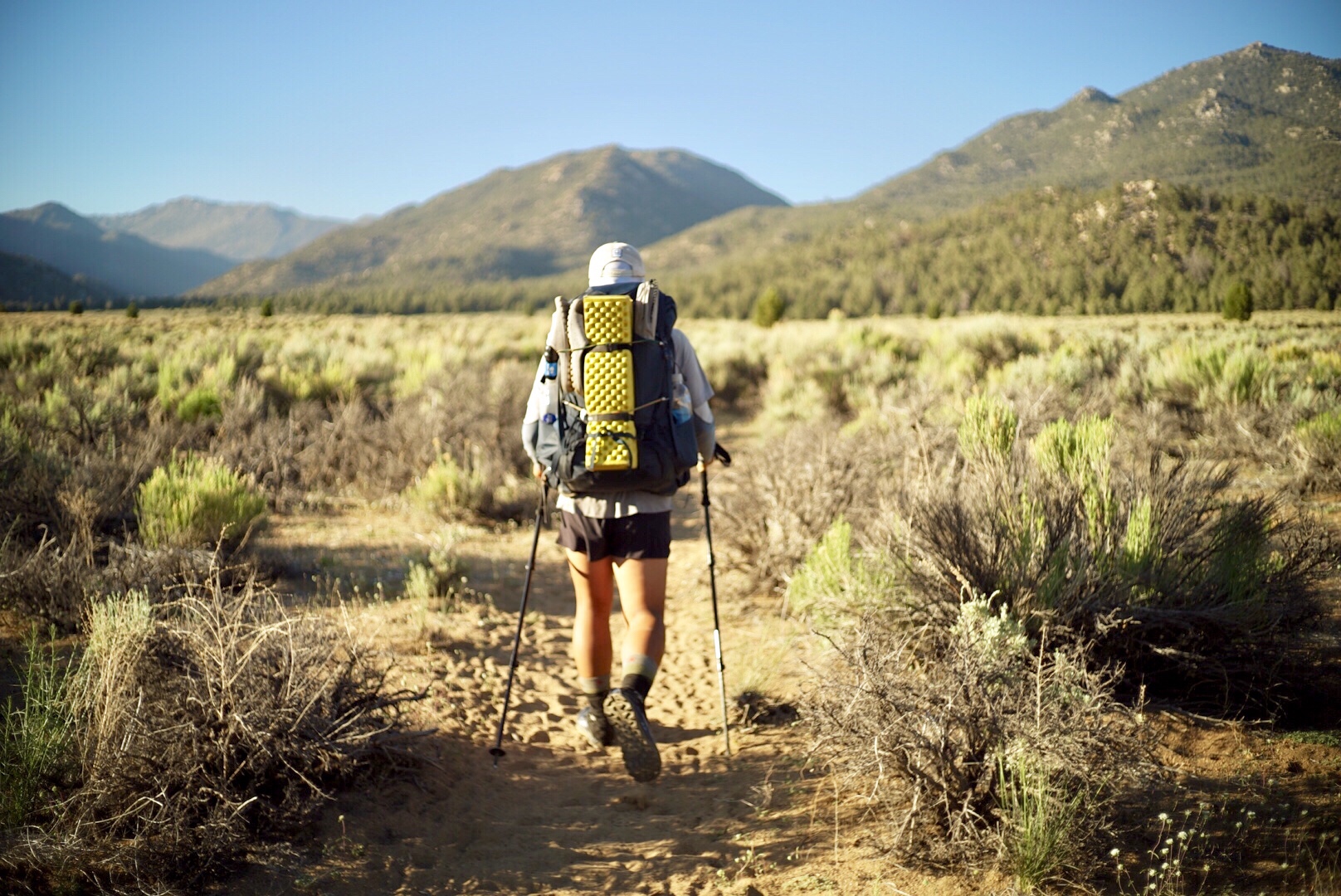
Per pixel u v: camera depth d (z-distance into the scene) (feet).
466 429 36.70
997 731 9.23
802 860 9.61
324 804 10.76
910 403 29.50
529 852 10.23
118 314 325.01
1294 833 8.85
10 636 15.02
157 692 10.69
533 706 15.21
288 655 11.13
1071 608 12.57
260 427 34.76
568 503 11.81
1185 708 12.09
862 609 13.67
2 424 25.16
